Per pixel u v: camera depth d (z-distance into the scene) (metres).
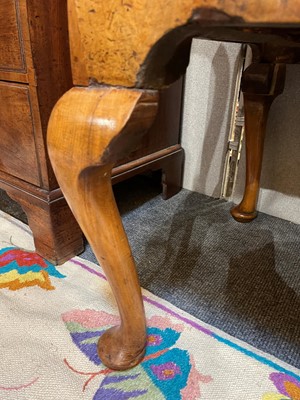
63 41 0.54
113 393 0.41
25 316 0.53
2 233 0.76
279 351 0.48
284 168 0.83
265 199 0.89
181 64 0.32
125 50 0.27
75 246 0.69
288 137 0.80
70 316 0.53
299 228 0.83
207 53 0.84
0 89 0.59
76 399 0.40
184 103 0.93
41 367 0.44
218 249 0.73
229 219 0.86
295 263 0.69
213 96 0.88
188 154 0.99
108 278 0.38
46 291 0.59
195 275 0.65
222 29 0.28
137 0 0.25
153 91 0.30
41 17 0.50
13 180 0.67
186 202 0.96
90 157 0.30
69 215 0.65
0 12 0.52
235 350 0.47
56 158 0.33
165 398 0.40
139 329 0.42
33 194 0.63
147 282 0.62
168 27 0.25
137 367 0.44
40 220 0.64
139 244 0.74
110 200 0.34
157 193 1.01
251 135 0.77
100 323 0.52
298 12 0.20
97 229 0.34
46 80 0.54
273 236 0.79
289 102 0.77
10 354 0.46
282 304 0.57
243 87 0.72
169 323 0.52
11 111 0.59
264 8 0.21
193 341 0.49
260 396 0.41
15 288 0.59
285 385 0.42
